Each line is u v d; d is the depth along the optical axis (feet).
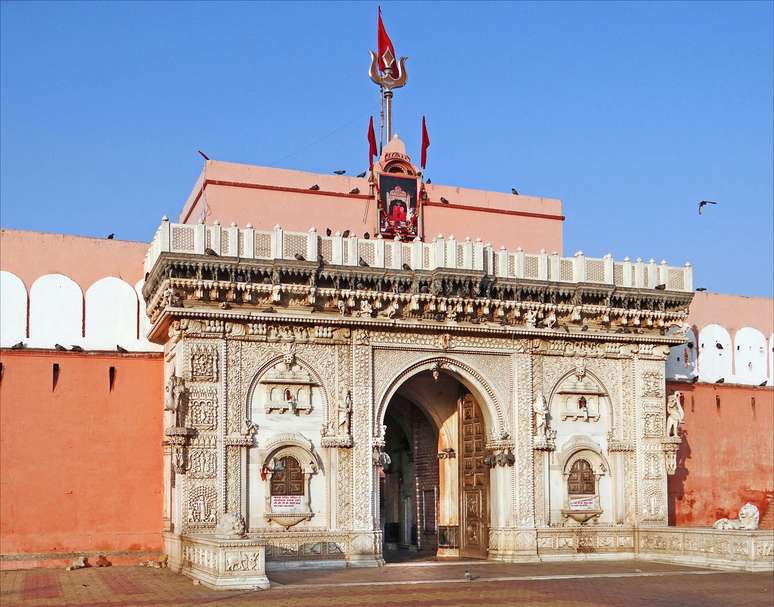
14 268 103.09
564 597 72.49
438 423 117.08
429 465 122.42
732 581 84.48
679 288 112.68
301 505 96.73
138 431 102.47
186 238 94.38
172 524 95.81
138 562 99.30
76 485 99.66
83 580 84.64
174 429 91.91
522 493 104.47
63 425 100.01
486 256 104.47
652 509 109.70
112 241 107.45
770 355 135.95
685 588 79.10
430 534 121.70
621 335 110.32
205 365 94.48
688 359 128.88
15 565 95.86
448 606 66.59
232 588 76.38
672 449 110.83
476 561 104.83
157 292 98.07
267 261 95.61
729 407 127.03
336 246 99.04
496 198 116.67
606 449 109.81
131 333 106.11
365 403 99.76
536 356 107.34
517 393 106.11
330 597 71.72
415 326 101.86
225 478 93.91
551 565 99.50
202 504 92.73
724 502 124.16
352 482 98.32
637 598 72.28
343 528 97.50
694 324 130.62
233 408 95.20
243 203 105.81
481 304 103.71
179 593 74.08
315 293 97.60
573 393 108.68
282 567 94.27
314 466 97.35
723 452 125.39
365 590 76.64
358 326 100.01
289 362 97.66
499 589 77.71
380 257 100.48
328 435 98.32
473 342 104.83
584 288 106.83
